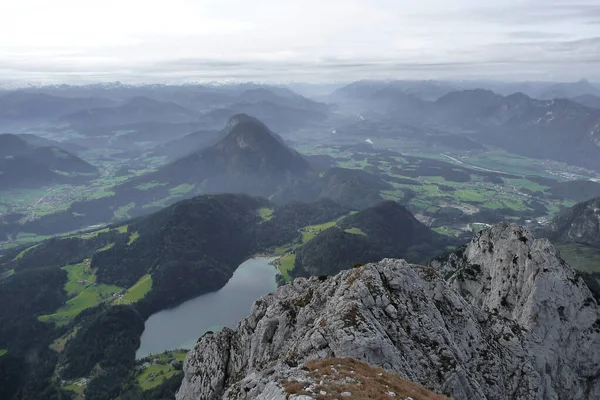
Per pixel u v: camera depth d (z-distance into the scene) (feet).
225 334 341.82
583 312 367.25
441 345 261.85
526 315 357.82
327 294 294.87
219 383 306.14
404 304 279.90
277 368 216.74
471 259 464.65
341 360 199.72
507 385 284.41
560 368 344.08
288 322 293.23
